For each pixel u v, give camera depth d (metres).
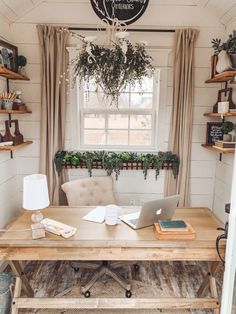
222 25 2.82
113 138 3.18
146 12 2.79
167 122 3.03
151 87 3.07
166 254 1.72
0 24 2.59
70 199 2.71
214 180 3.14
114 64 2.10
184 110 2.90
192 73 2.86
